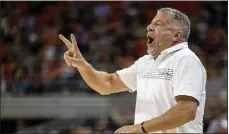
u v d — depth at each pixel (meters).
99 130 25.58
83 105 33.03
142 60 8.55
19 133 26.17
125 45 38.69
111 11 45.62
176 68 7.62
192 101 7.26
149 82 8.02
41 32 42.28
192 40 39.69
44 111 33.44
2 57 38.06
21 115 33.62
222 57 36.78
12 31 42.22
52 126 27.23
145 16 44.06
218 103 26.23
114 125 27.64
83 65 8.80
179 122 7.13
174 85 7.57
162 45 7.99
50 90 34.12
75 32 41.53
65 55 8.69
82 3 46.66
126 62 35.62
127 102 32.66
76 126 27.06
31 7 46.16
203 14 44.38
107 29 42.03
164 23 7.94
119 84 9.31
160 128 7.12
